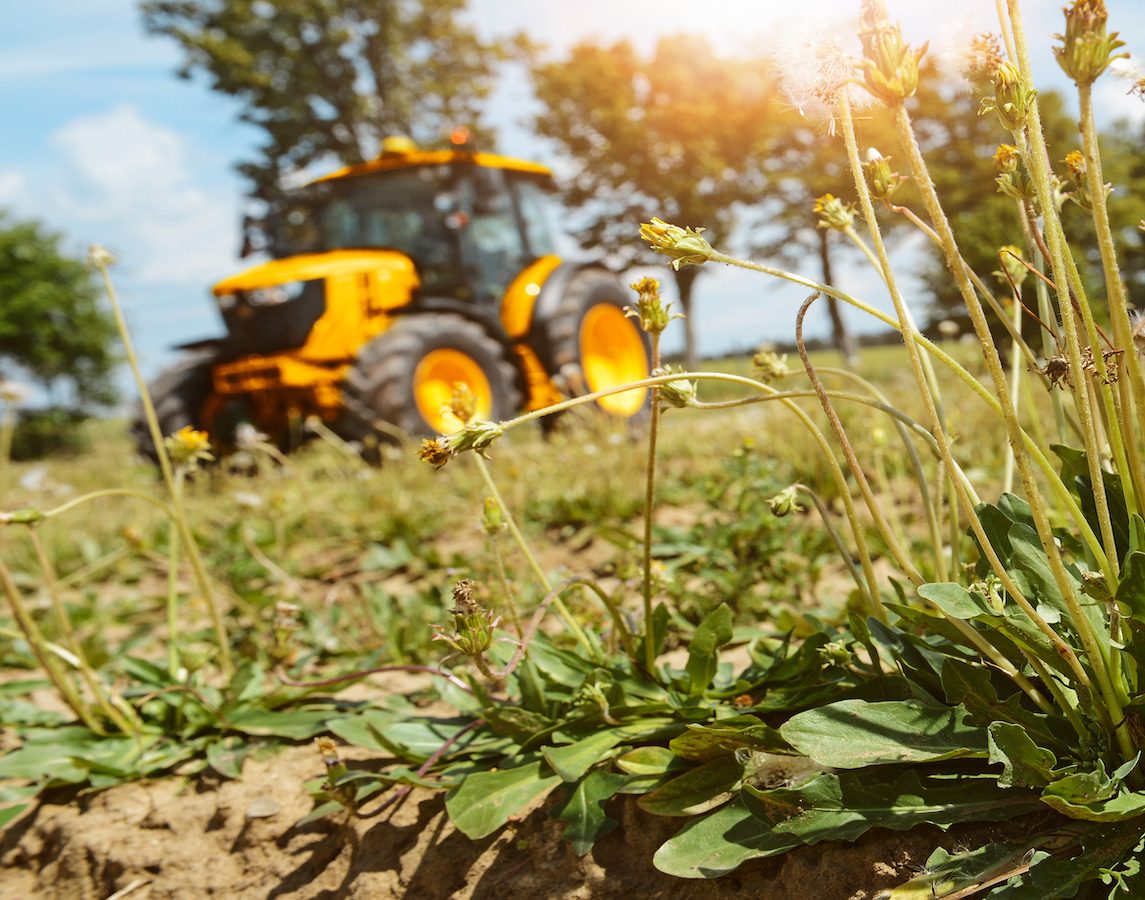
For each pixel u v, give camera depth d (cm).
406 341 731
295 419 762
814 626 191
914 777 122
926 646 139
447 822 161
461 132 876
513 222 954
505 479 469
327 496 532
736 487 341
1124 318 108
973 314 104
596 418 520
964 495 111
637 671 168
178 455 228
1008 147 130
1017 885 106
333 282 759
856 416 393
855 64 101
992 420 375
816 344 1859
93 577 480
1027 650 117
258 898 166
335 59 2497
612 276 954
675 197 2158
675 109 2128
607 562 339
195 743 209
